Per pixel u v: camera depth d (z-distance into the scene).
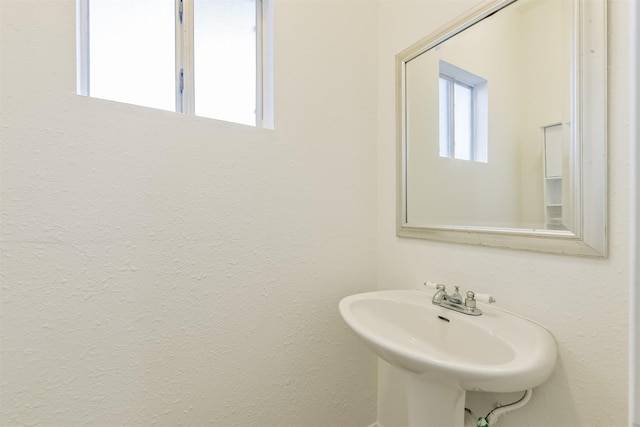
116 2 0.90
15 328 0.68
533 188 0.80
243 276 0.97
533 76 0.80
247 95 1.09
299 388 1.08
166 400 0.86
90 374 0.76
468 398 0.93
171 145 0.86
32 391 0.70
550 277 0.76
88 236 0.75
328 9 1.15
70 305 0.74
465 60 0.96
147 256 0.83
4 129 0.67
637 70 0.30
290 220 1.06
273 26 1.03
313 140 1.11
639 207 0.30
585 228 0.70
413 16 1.12
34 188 0.70
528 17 0.81
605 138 0.67
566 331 0.74
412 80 1.12
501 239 0.85
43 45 0.71
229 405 0.95
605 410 0.68
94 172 0.76
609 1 0.67
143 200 0.82
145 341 0.83
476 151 0.93
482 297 0.83
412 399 0.87
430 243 1.06
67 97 0.73
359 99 1.22
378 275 1.26
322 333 1.13
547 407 0.77
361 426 1.22
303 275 1.09
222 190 0.93
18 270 0.68
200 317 0.90
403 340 0.95
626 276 0.65
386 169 1.24
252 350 0.99
